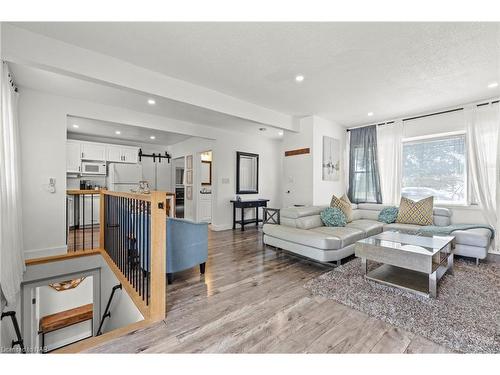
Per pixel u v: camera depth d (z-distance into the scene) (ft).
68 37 7.03
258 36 7.01
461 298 7.16
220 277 8.96
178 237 8.35
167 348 5.07
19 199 9.29
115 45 7.45
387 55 8.02
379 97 11.83
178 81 9.80
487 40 7.14
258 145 21.13
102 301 11.43
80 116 11.66
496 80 9.93
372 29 6.68
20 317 9.30
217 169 18.10
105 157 19.19
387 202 15.70
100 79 7.88
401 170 15.07
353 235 10.84
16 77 9.23
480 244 10.06
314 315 6.33
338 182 17.06
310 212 12.71
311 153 15.03
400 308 6.61
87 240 13.92
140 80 8.79
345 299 7.14
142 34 6.90
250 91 11.14
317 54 7.97
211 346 5.13
